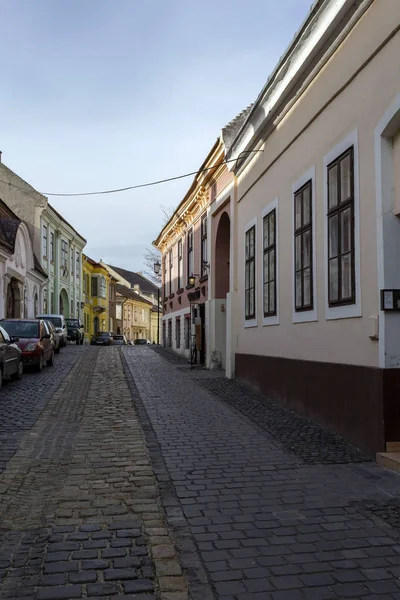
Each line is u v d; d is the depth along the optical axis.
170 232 29.16
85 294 57.12
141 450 7.52
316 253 9.09
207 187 19.22
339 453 7.23
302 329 9.76
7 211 30.05
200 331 20.61
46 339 18.34
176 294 27.86
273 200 11.64
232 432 8.57
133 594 3.67
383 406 6.78
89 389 13.40
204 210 20.36
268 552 4.30
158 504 5.41
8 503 5.48
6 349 13.41
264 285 12.28
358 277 7.55
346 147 8.02
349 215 7.91
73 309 49.84
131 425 9.14
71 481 6.16
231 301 15.39
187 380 15.20
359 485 5.93
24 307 30.38
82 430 8.79
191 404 11.16
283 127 10.91
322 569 4.02
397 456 6.57
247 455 7.23
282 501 5.46
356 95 7.74
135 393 12.71
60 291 44.84
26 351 16.55
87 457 7.18
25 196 37.53
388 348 6.81
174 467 6.70
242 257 14.55
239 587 3.76
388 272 6.86
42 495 5.76
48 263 40.44
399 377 6.82
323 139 8.90
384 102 6.95
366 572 3.97
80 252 52.75
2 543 4.52
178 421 9.45
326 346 8.67
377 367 7.00
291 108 10.42
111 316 68.62
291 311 10.36
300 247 9.91
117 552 4.30
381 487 5.85
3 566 4.08
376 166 7.10
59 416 9.94
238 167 14.70
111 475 6.39
